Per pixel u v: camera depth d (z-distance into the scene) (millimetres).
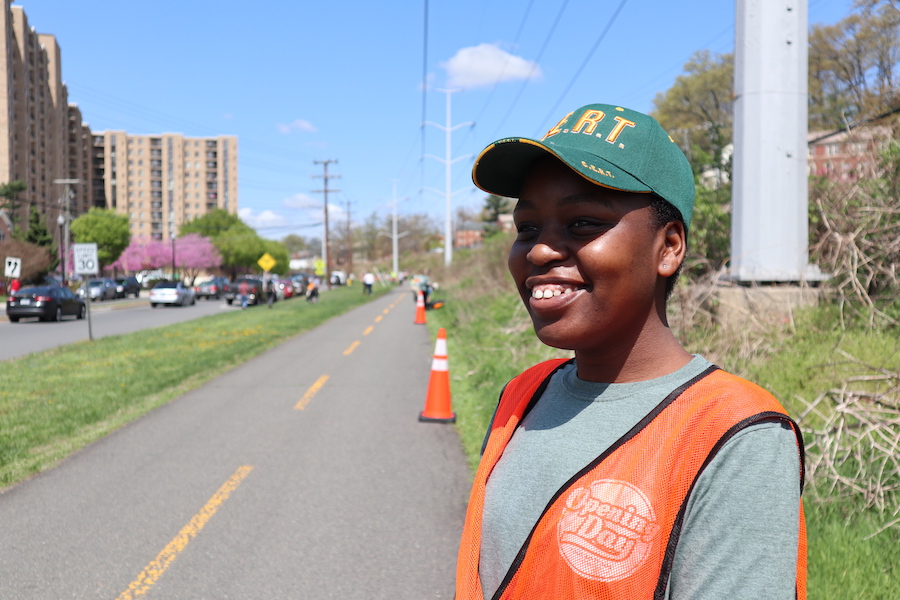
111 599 3502
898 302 6020
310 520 4566
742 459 804
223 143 185250
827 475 3682
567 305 963
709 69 31938
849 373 4875
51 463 5883
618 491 869
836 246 6285
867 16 11367
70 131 139250
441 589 3609
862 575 2994
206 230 117500
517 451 1061
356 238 141250
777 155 6715
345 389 9625
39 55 110125
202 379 10492
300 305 34812
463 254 38562
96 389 9312
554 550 892
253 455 6156
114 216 99938
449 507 4809
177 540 4227
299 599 3496
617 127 959
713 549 789
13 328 23078
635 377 988
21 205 99938
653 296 979
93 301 48344
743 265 6695
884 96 8516
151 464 5867
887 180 6383
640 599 818
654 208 948
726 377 925
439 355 7621
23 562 3922
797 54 6797
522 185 1060
